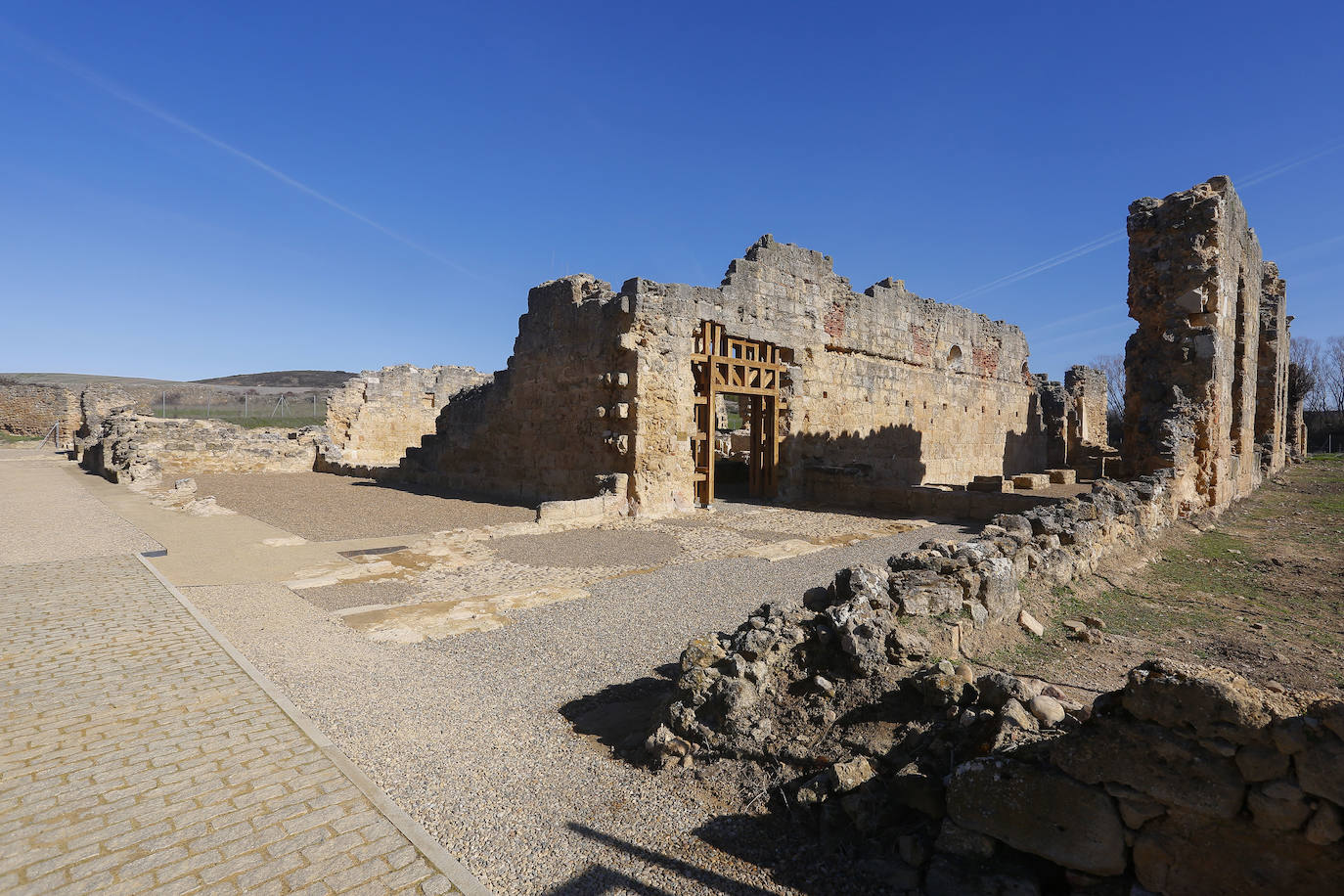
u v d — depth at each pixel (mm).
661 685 6758
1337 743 2904
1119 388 72500
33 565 11391
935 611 6367
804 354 21938
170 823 4258
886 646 5492
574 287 19969
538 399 21266
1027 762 3637
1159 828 3295
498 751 5402
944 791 3947
